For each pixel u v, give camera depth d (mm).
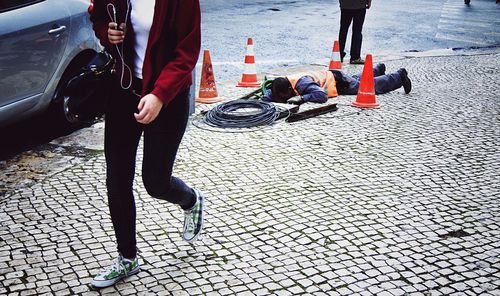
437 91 7602
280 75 8680
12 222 3959
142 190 4441
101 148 5473
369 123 6137
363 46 11516
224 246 3641
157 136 2957
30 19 5262
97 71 3654
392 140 5590
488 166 4938
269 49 10930
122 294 3143
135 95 2963
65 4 5730
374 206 4172
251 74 7906
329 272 3342
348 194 4379
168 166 3037
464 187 4516
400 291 3152
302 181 4621
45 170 4910
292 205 4199
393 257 3498
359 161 5043
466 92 7539
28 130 5988
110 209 3121
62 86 5770
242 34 12461
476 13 16891
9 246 3641
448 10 17469
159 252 3570
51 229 3863
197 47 2885
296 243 3670
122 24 2838
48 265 3434
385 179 4656
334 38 12227
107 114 3016
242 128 5934
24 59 5207
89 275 3332
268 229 3852
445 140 5594
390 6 18219
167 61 2887
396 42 12016
